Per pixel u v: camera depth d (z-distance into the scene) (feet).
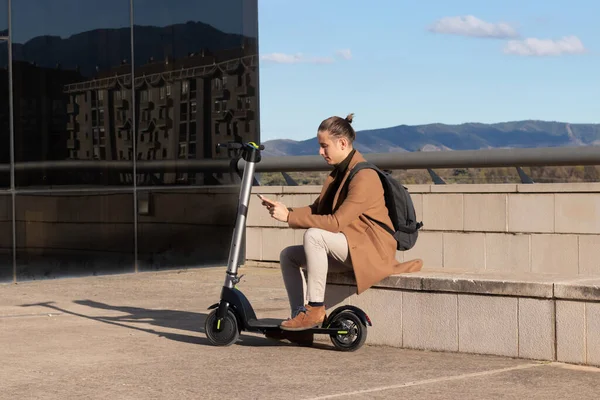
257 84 41.78
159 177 38.55
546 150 31.89
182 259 39.19
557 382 16.40
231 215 40.47
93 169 36.76
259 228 39.99
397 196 20.26
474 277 19.48
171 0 38.99
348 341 19.98
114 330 23.17
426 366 18.07
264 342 21.18
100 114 37.01
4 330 23.21
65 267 35.99
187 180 39.32
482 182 33.55
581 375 16.97
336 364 18.38
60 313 26.53
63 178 35.94
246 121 41.34
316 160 38.73
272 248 39.63
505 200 32.65
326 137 20.04
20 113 34.94
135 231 37.88
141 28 38.19
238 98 41.06
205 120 39.96
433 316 19.74
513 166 32.94
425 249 34.50
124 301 29.35
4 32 34.71
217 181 40.14
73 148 36.24
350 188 19.77
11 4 34.86
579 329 17.85
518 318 18.62
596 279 18.76
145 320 25.09
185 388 16.14
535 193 32.01
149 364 18.42
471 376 17.01
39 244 35.29
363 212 19.75
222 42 40.55
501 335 18.84
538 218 31.96
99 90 37.01
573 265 31.27
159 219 38.52
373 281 19.97
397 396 15.40
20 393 15.87
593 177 31.27
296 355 19.40
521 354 18.60
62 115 35.99
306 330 19.75
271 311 26.58
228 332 20.44
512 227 32.53
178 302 29.12
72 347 20.54
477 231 33.24
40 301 29.30
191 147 39.52
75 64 36.42
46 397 15.55
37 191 35.24
